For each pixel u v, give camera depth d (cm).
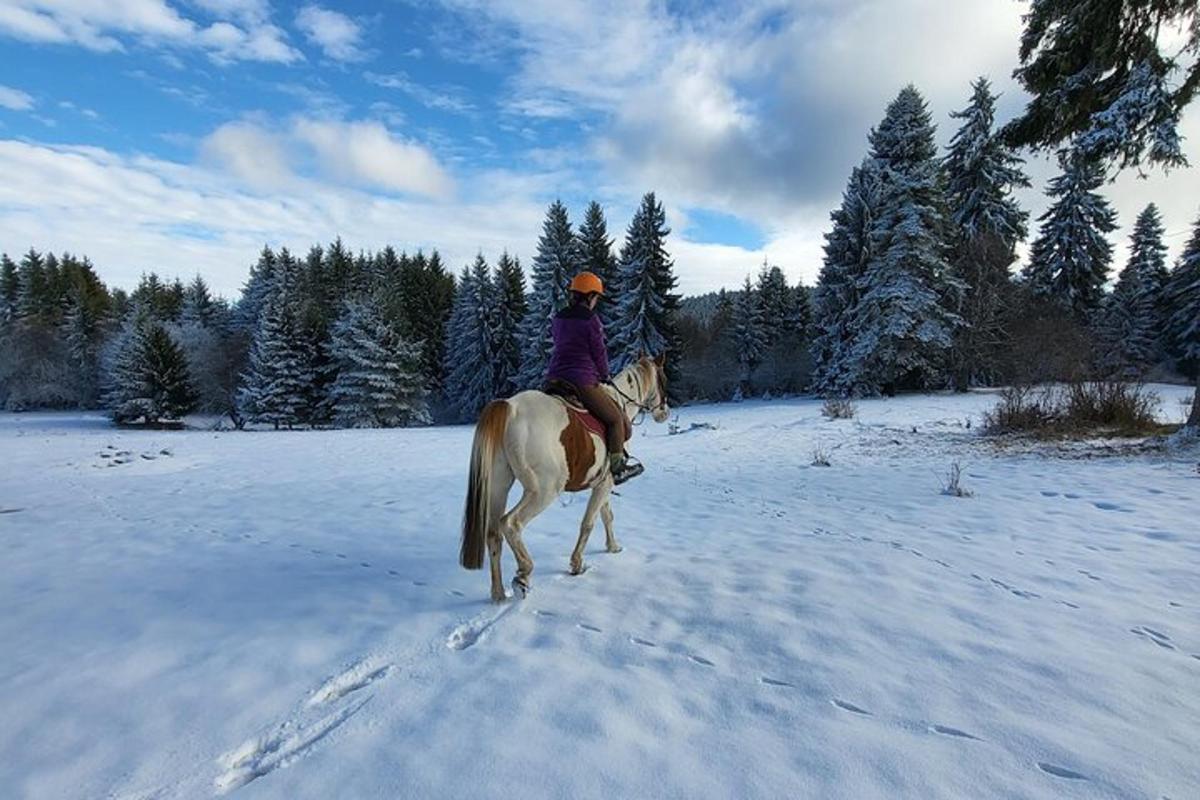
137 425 4238
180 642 411
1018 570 544
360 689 351
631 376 628
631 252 3878
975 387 3359
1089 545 616
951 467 1106
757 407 3089
